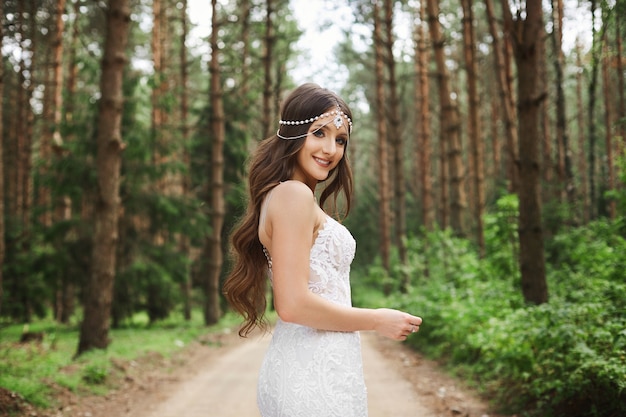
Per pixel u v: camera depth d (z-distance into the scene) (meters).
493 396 6.05
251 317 2.12
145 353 9.91
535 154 6.75
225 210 19.53
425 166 21.12
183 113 19.53
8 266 14.73
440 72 15.21
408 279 17.72
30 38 16.83
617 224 8.70
